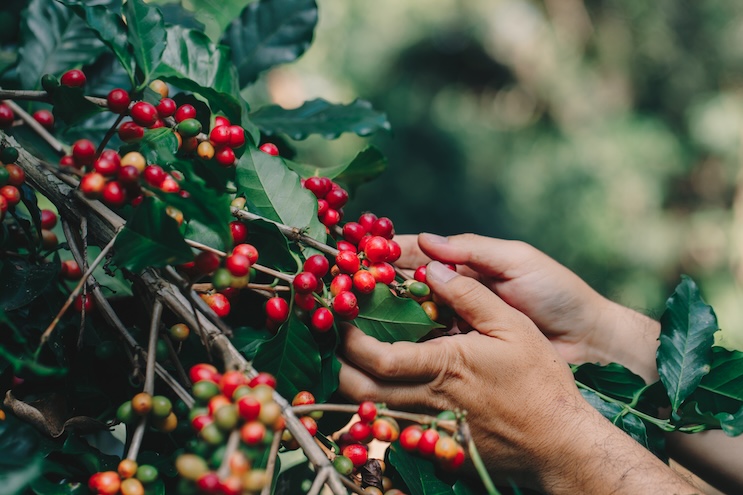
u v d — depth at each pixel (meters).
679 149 4.36
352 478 0.66
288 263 0.70
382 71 4.77
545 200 4.46
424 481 0.69
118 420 0.65
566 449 0.71
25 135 0.79
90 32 0.82
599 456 0.70
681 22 4.73
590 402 0.77
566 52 5.00
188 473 0.53
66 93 0.65
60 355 0.66
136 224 0.60
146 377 0.60
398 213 4.46
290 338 0.66
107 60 0.83
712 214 4.20
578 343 0.94
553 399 0.71
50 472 0.63
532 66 5.08
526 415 0.71
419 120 4.82
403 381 0.70
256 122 0.88
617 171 4.31
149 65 0.68
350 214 3.80
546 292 0.91
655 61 4.72
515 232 4.48
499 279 0.92
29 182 0.67
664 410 0.89
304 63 3.74
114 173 0.61
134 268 0.60
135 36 0.67
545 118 5.03
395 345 0.70
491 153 4.96
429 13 5.00
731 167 4.29
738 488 0.88
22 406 0.64
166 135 0.67
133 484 0.57
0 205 0.64
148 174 0.62
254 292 0.73
